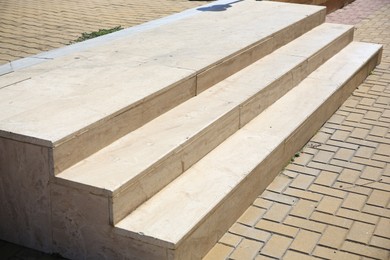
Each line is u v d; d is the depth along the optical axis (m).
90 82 4.94
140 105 4.55
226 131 5.05
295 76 6.48
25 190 3.93
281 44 7.16
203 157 4.71
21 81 4.97
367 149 5.82
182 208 3.96
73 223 3.84
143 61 5.58
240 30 6.94
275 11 8.18
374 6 13.05
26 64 5.66
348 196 4.90
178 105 5.11
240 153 4.85
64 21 8.70
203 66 5.41
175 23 7.41
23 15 9.16
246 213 4.58
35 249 4.05
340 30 8.24
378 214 4.64
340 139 6.02
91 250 3.85
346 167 5.42
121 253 3.75
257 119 5.59
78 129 3.92
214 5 8.66
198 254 3.92
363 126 6.38
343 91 6.91
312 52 7.00
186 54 5.83
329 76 7.00
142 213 3.87
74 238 3.88
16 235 4.09
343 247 4.19
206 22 7.42
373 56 8.14
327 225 4.46
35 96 4.58
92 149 4.09
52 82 4.94
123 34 6.93
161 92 4.80
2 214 4.09
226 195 4.18
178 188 4.22
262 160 4.75
